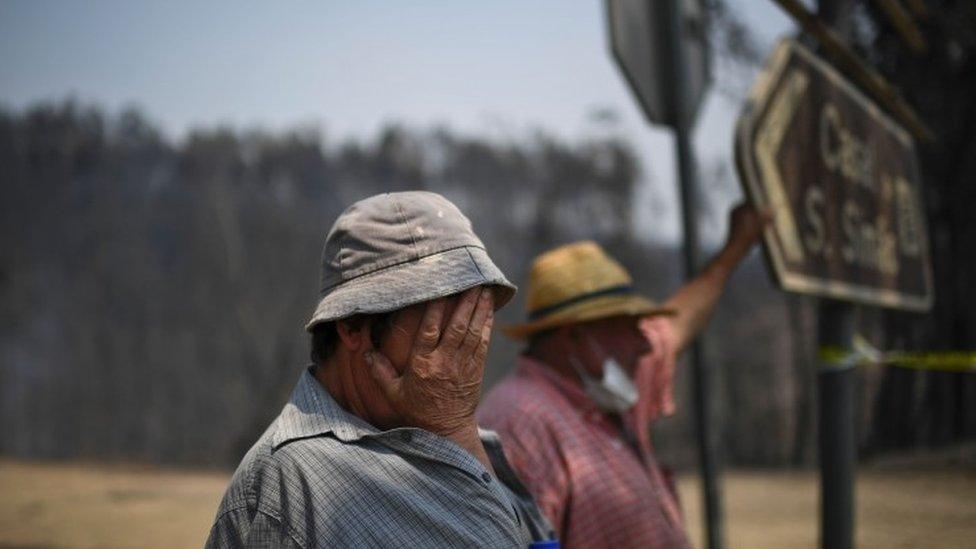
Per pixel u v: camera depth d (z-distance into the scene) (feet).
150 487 39.81
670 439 49.49
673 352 9.03
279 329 89.86
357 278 4.53
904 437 27.99
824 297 8.99
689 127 9.48
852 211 9.53
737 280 57.88
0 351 103.71
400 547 4.24
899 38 23.91
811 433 42.88
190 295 97.81
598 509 7.60
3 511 32.01
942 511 17.74
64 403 96.48
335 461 4.37
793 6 8.32
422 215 4.60
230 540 4.33
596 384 8.07
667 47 9.46
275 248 99.91
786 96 8.37
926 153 28.17
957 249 28.48
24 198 115.34
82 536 27.20
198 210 106.73
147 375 92.89
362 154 122.01
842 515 9.12
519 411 7.83
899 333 29.66
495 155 103.60
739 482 32.37
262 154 120.16
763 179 7.89
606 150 85.25
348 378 4.73
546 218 91.91
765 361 52.95
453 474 4.46
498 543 4.45
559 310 8.30
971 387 27.55
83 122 124.26
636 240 83.15
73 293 105.70
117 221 110.93
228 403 87.40
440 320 4.51
